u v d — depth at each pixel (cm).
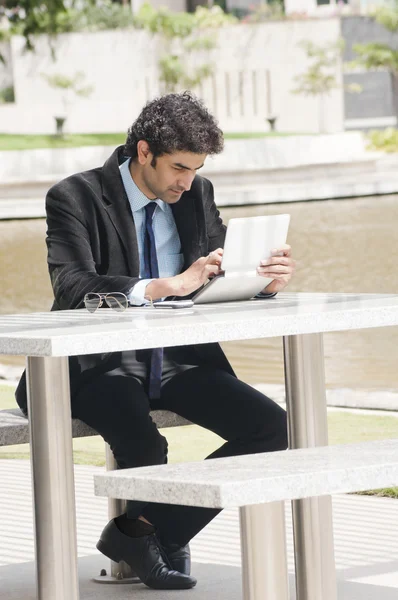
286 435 781
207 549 898
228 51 10144
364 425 1285
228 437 791
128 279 778
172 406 804
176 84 10000
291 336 715
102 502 1052
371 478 540
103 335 612
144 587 796
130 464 752
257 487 513
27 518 1014
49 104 9825
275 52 10138
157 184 805
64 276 788
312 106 10144
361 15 10188
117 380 773
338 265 3391
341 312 677
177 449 1243
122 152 836
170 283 769
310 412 718
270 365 1820
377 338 2017
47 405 650
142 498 532
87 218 809
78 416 771
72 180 820
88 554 896
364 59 10075
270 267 792
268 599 552
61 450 654
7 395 1559
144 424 752
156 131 785
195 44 10069
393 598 755
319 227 4400
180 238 840
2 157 6819
